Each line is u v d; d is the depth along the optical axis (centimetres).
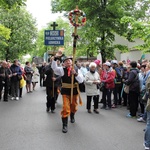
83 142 599
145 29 1148
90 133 677
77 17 727
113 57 2089
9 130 695
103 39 2077
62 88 704
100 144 587
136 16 2044
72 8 2027
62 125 757
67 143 589
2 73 1208
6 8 1322
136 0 2092
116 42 2861
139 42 2494
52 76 931
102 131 699
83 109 1033
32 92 1619
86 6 1989
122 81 1089
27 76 1591
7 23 3797
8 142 591
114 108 1067
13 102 1191
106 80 1035
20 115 891
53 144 580
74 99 741
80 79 716
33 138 624
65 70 705
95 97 957
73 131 693
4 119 827
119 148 563
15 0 1254
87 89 949
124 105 1127
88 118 861
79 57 3834
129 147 571
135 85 873
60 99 1280
